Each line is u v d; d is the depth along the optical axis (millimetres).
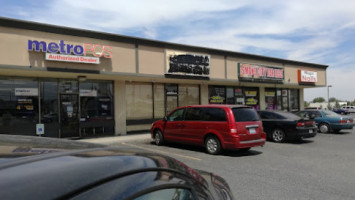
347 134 14922
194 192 1917
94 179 1318
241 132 8336
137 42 12156
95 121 12938
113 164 1559
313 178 6027
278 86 21000
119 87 13688
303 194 4973
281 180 5855
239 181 5766
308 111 16250
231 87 18969
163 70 13031
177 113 10016
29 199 1062
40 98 11500
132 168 1570
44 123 11547
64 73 10594
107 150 1947
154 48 12758
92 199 1202
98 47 10844
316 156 8609
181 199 1755
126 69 11797
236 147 8203
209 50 14984
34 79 11391
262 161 7785
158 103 15250
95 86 13070
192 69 14023
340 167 7090
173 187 1703
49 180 1233
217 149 8578
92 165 1489
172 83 15891
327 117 15391
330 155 8789
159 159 1967
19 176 1234
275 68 18578
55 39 9977
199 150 9547
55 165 1429
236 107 8602
